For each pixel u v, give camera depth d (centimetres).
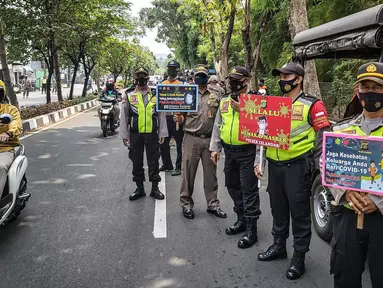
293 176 358
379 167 222
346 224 246
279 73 353
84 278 360
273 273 370
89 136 1176
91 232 463
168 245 428
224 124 432
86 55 2667
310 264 388
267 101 355
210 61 2839
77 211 532
